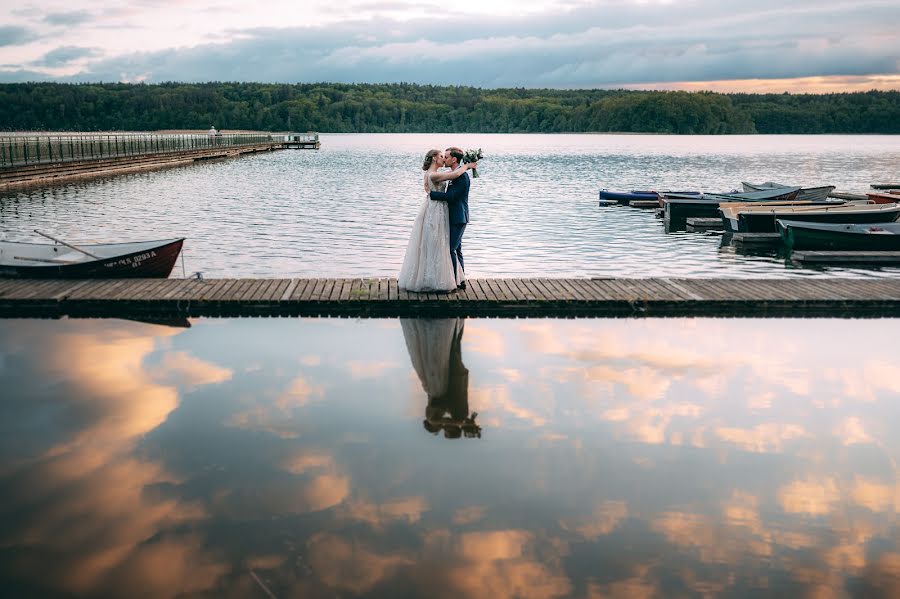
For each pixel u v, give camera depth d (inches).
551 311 406.3
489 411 247.0
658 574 155.7
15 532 167.9
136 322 377.1
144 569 154.6
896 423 239.6
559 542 166.9
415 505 182.2
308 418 238.7
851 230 700.0
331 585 150.2
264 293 419.5
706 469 204.4
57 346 327.0
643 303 407.8
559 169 2298.2
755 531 172.7
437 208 414.3
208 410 245.1
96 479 193.5
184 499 183.6
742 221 832.3
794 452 216.2
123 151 2089.1
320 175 1868.8
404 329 365.7
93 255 475.5
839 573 156.9
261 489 189.3
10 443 216.4
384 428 230.8
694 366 302.8
